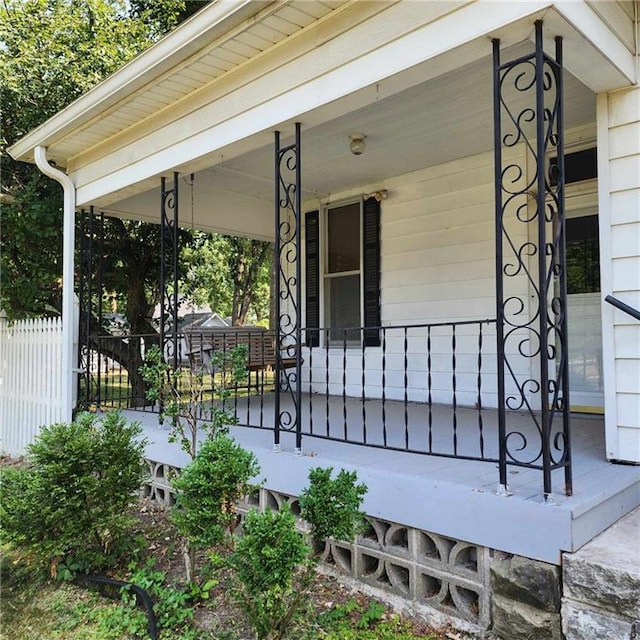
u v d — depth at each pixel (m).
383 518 2.80
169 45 3.52
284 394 6.83
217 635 2.52
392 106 3.96
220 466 2.47
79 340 5.94
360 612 2.67
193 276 10.91
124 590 2.89
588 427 4.09
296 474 3.23
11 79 6.52
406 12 2.78
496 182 2.49
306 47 3.27
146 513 4.13
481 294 5.07
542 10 2.27
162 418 4.34
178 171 4.44
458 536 2.49
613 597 2.01
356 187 6.13
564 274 2.52
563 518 2.17
